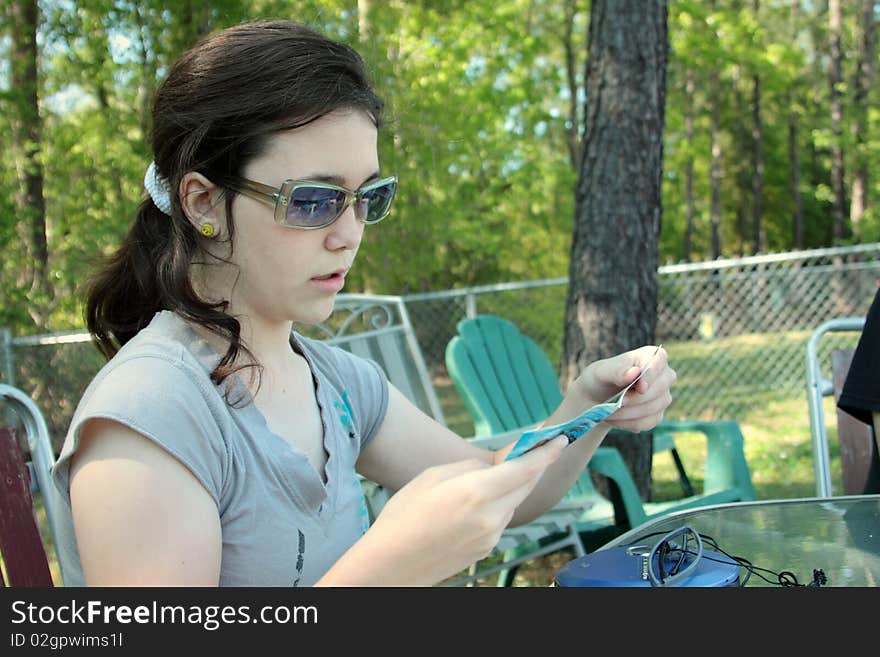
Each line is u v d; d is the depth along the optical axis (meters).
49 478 1.60
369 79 1.22
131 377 1.07
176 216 1.18
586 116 4.23
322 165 1.13
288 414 1.25
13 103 6.23
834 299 8.49
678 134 22.17
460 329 3.87
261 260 1.16
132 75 6.33
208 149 1.14
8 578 1.49
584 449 1.50
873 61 19.66
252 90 1.12
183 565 1.01
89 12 5.99
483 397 3.66
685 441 6.66
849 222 19.41
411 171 9.09
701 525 1.58
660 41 4.17
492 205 12.47
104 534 0.99
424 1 9.41
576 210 4.28
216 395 1.12
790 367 7.87
